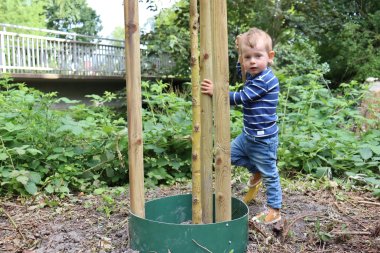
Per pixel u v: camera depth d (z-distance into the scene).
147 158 4.17
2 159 3.55
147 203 2.53
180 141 4.23
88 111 4.74
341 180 4.10
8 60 10.33
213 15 2.11
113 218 2.89
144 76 11.50
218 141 2.19
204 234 2.09
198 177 2.27
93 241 2.46
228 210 2.24
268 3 11.59
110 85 13.48
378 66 12.97
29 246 2.45
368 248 2.43
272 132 2.73
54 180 3.63
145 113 4.68
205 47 2.25
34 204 3.31
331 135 4.78
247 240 2.33
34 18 24.00
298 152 4.42
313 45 14.17
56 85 11.58
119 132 3.98
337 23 13.05
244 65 2.71
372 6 15.03
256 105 2.69
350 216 3.03
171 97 4.70
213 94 2.18
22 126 3.95
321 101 5.21
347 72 14.09
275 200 2.74
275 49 11.91
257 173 3.04
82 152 4.05
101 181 3.98
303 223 2.80
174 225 2.08
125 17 2.08
